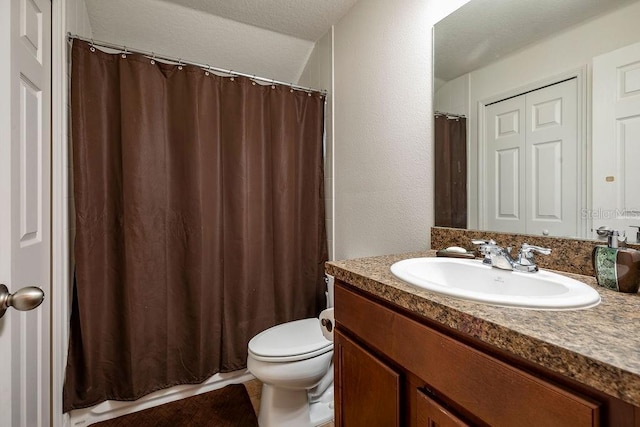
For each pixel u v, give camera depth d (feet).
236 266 5.70
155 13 5.53
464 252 3.40
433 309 1.99
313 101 6.41
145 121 4.89
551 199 3.04
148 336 5.00
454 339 1.90
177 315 5.29
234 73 5.66
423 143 4.28
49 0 3.61
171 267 5.25
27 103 2.93
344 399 3.02
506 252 2.92
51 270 3.79
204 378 5.40
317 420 4.79
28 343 2.92
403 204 4.60
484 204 3.63
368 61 5.24
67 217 4.25
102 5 5.19
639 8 2.48
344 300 3.04
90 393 4.60
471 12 3.73
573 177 2.88
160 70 5.09
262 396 4.76
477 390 1.75
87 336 4.55
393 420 2.37
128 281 4.79
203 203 5.34
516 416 1.57
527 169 3.24
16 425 2.59
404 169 4.58
